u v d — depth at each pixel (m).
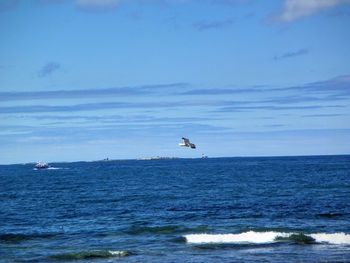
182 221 90.88
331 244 67.69
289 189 148.25
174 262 59.81
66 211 110.12
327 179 189.62
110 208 113.31
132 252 65.44
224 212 101.25
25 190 176.25
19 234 80.25
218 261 59.88
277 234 73.06
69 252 66.25
